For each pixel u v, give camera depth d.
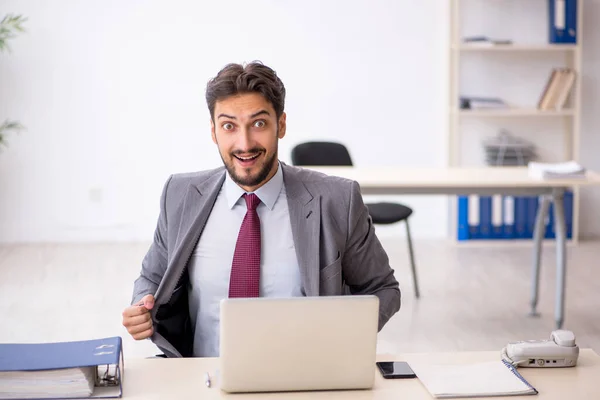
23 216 6.03
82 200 6.06
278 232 2.10
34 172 6.00
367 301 1.62
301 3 6.03
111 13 5.92
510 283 5.00
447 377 1.74
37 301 4.54
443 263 5.52
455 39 5.91
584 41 6.22
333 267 2.06
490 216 6.08
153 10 5.95
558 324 4.09
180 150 6.08
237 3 5.99
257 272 2.07
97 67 5.95
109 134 6.02
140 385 1.70
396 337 3.99
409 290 4.85
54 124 5.96
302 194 2.10
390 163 6.21
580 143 6.31
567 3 5.93
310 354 1.63
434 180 4.04
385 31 6.09
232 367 1.62
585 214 6.40
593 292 4.76
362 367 1.66
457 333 4.04
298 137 6.15
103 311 4.36
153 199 6.11
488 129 6.26
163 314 2.10
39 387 1.60
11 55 5.87
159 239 2.20
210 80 1.99
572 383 1.73
